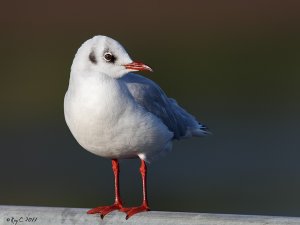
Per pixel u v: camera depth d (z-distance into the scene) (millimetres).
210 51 26281
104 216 7395
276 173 16047
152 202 15016
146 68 8172
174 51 26500
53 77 23625
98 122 8125
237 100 21078
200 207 14773
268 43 27188
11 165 16984
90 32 27531
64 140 18281
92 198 15234
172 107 9672
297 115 19453
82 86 8109
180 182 15680
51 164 16906
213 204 14867
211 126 18953
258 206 14734
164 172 16094
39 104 21562
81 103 8109
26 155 17484
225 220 6855
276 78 23281
